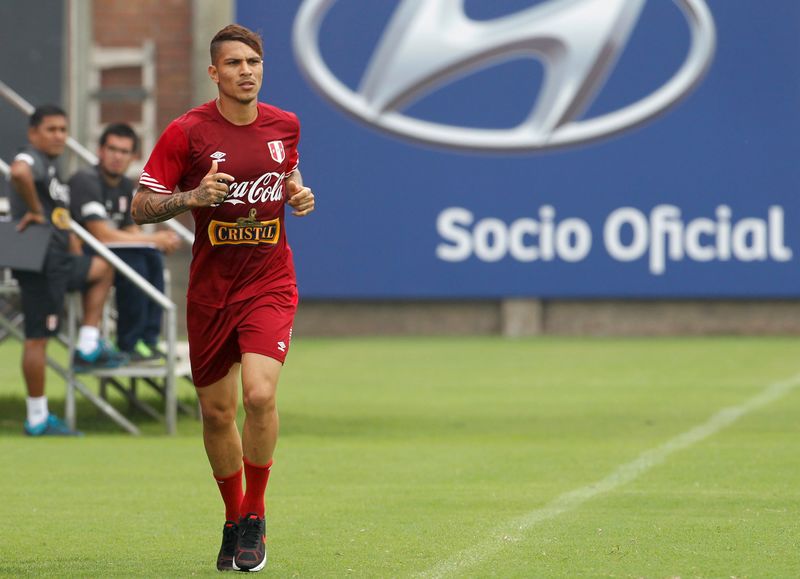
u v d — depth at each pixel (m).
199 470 26.94
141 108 61.56
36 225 31.34
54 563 17.84
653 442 31.03
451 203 60.31
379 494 23.86
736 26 59.72
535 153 60.16
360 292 60.56
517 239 60.59
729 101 59.81
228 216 16.92
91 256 32.91
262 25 59.59
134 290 33.06
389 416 36.28
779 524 20.53
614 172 60.16
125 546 19.14
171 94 61.69
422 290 60.59
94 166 34.53
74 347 32.56
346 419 35.69
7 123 48.22
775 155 59.97
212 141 16.86
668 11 59.59
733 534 19.69
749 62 59.81
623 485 24.73
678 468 26.83
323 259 60.44
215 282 17.12
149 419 35.72
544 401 39.41
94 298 32.38
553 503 22.72
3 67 54.38
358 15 59.69
